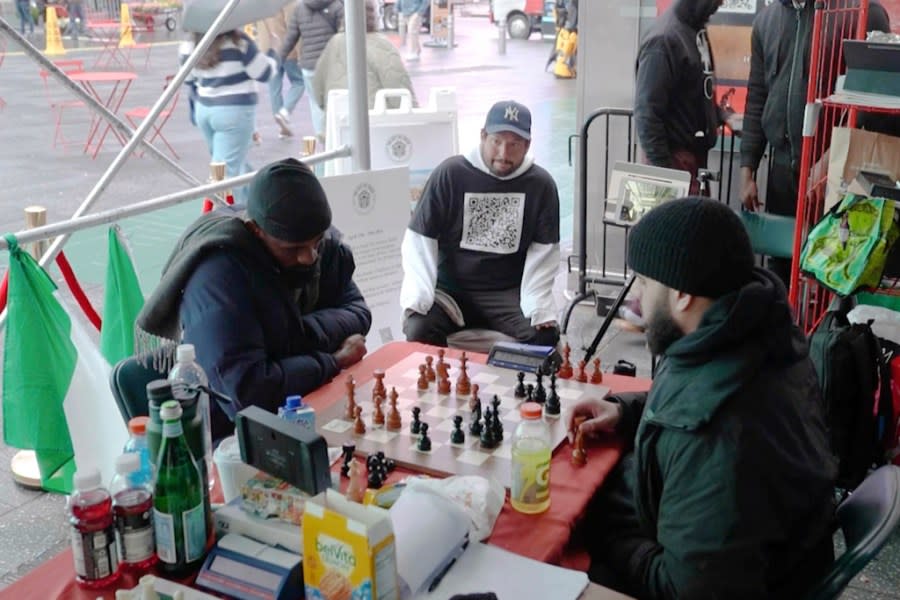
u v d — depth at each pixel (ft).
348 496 5.57
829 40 13.67
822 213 12.68
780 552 5.45
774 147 14.76
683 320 5.68
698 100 14.74
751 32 15.46
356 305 9.21
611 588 6.19
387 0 57.26
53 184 25.11
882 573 9.47
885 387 10.12
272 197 7.24
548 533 5.73
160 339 7.87
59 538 10.01
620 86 16.69
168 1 51.44
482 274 11.96
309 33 20.16
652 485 5.75
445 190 11.71
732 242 5.49
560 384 7.97
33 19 49.44
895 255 11.39
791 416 5.43
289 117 29.81
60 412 8.98
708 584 5.18
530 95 38.65
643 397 7.24
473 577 5.21
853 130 11.39
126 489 5.23
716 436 5.27
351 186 12.26
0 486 11.05
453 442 6.80
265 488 5.35
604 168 17.20
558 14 45.16
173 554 5.15
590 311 17.08
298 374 7.79
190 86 17.89
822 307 13.14
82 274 18.24
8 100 37.35
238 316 7.55
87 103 10.43
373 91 17.65
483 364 8.50
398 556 5.02
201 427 5.33
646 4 16.05
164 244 19.88
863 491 6.09
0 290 9.30
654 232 5.60
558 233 11.94
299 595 5.02
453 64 48.34
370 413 7.36
